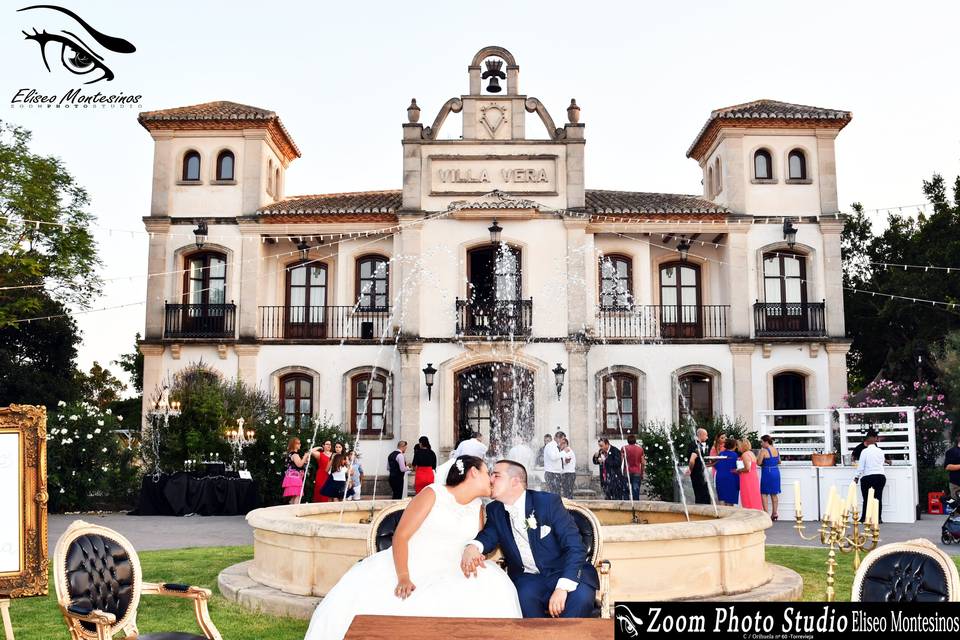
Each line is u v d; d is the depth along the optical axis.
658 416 24.17
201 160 25.42
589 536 5.91
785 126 25.45
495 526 5.21
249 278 24.83
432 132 24.91
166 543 13.19
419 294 24.22
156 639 4.72
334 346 24.55
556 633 3.09
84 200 28.91
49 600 8.26
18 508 4.82
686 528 7.43
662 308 25.75
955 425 23.16
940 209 32.44
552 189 24.62
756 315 24.72
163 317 24.66
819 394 24.42
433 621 3.21
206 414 19.92
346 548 7.51
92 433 19.45
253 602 7.75
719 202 26.44
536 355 23.91
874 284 33.50
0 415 4.85
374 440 24.06
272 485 20.31
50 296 31.86
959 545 13.05
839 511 5.99
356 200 26.80
